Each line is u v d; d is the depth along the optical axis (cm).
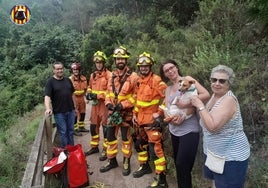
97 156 610
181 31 865
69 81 568
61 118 550
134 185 489
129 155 523
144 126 464
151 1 1168
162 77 418
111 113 499
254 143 444
